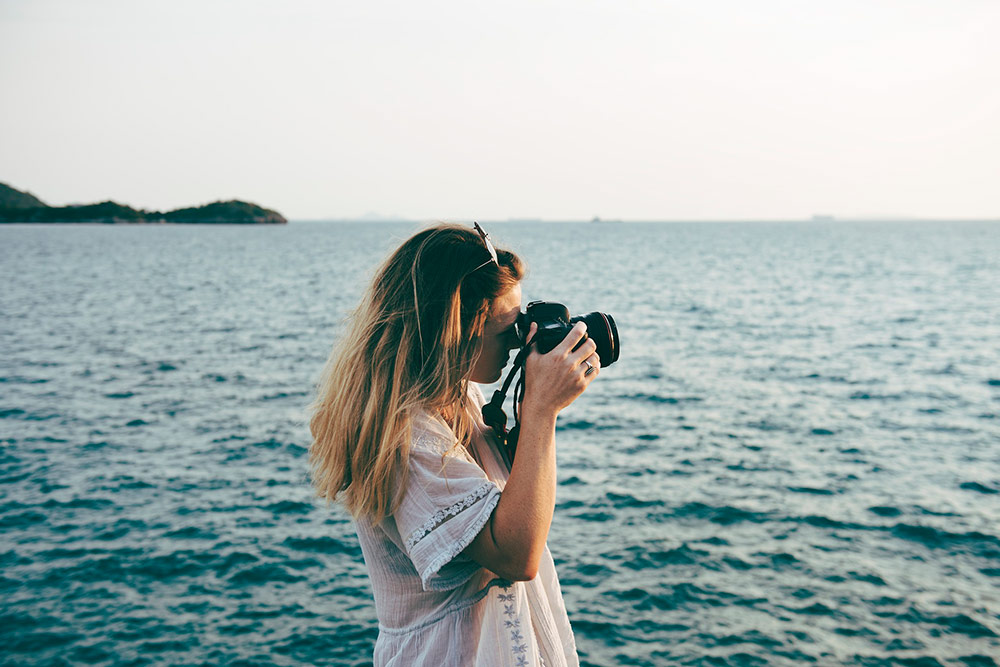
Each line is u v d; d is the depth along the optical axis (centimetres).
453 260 130
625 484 1068
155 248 9550
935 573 783
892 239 13200
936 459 1173
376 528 130
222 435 1334
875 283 4581
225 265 6322
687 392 1664
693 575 785
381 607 134
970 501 986
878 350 2233
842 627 680
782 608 716
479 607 131
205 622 707
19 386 1738
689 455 1202
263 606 737
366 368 129
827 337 2483
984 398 1602
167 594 762
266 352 2219
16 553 856
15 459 1198
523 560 116
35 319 2939
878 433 1327
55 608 733
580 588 762
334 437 131
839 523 918
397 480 123
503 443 147
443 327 127
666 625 689
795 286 4366
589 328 131
